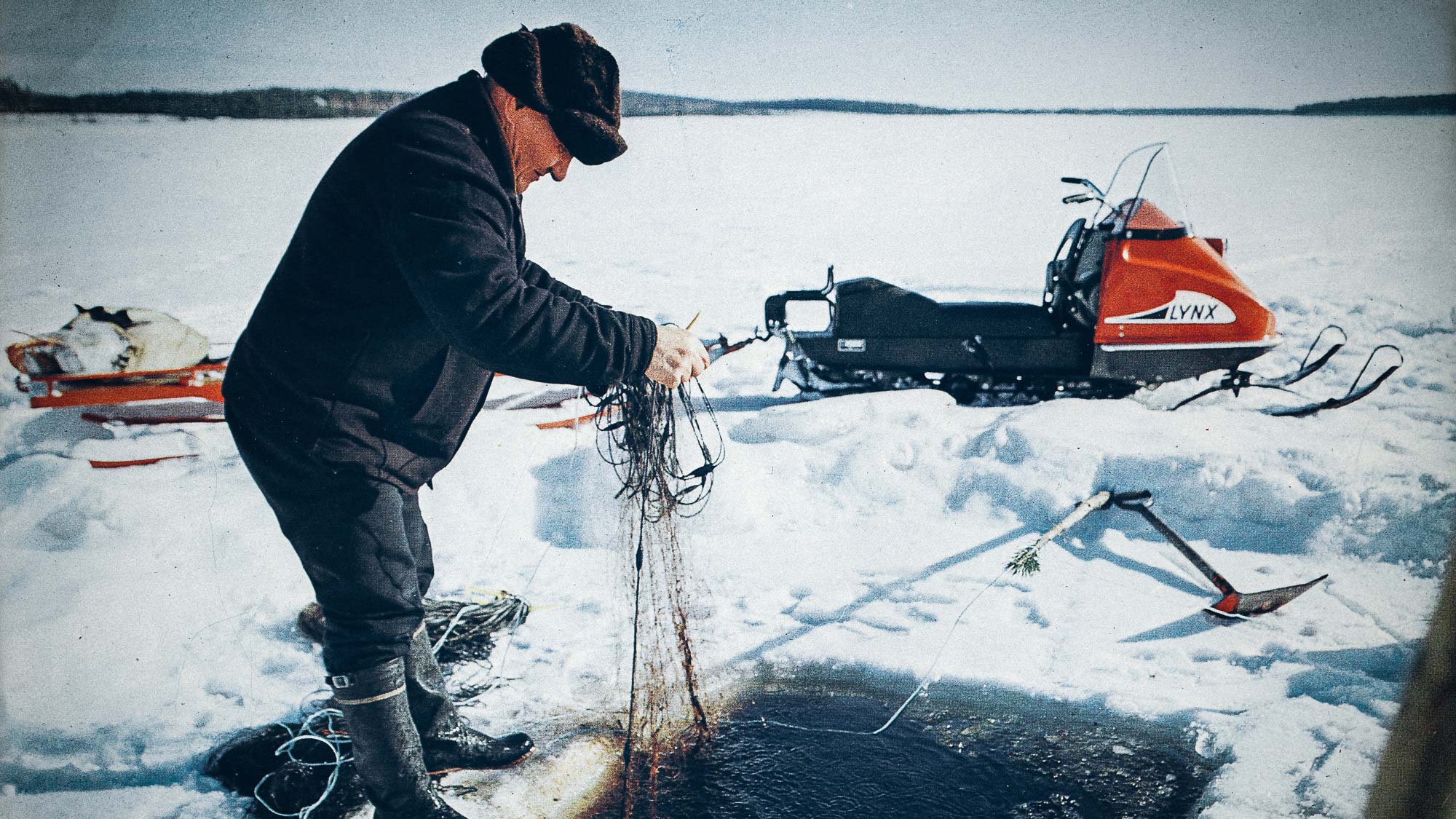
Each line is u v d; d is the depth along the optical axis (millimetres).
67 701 2672
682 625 2789
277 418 1889
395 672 2021
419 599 2076
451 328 1738
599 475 3682
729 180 13656
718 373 5281
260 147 15117
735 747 2502
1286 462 3447
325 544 1952
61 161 14016
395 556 2006
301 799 2320
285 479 1914
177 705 2670
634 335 1880
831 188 12961
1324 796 2090
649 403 2406
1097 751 2408
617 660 2873
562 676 2807
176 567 3342
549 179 13789
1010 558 3322
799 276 8195
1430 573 3010
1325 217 9617
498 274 1737
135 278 8398
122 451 4086
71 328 4395
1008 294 7332
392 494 2010
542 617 3107
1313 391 4680
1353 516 3223
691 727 2584
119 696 2701
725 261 8891
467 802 2312
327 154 14688
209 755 2475
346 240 1815
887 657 2814
